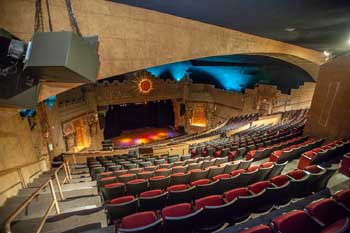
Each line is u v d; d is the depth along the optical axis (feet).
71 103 58.29
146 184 15.99
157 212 12.97
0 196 15.64
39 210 15.30
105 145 70.03
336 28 28.35
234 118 66.80
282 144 25.18
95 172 22.93
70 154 40.57
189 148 36.50
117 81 68.03
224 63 67.31
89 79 11.37
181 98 81.41
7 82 10.98
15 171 19.15
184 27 23.72
